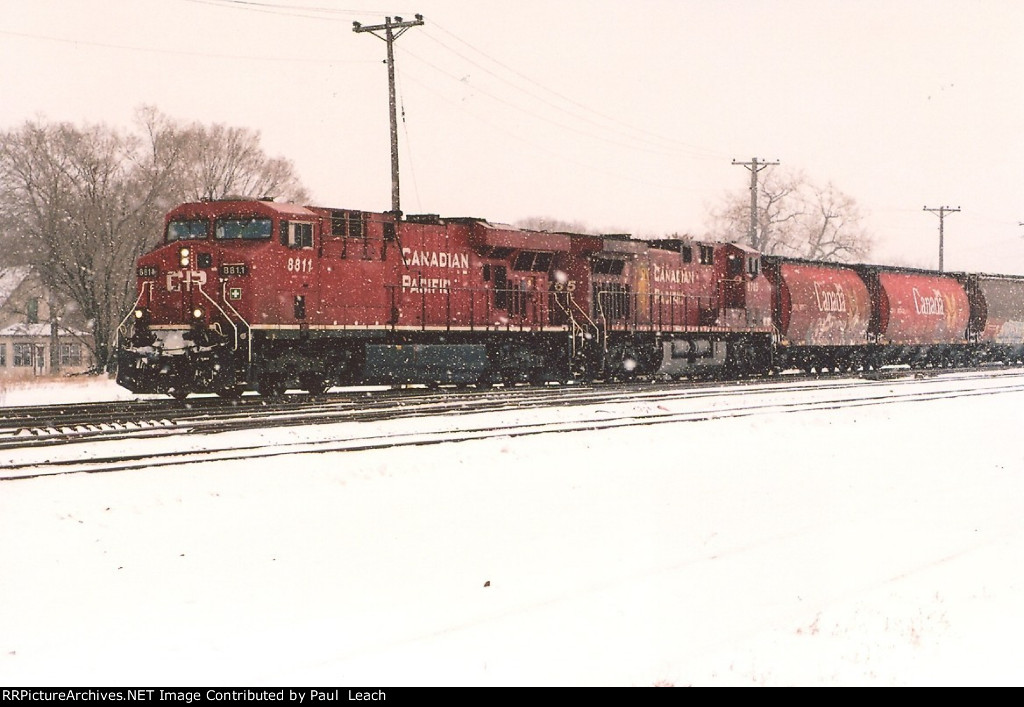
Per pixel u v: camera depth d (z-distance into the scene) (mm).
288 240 22141
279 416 18719
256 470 13312
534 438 17125
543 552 10477
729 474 15227
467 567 9844
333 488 12742
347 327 23266
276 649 7527
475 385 27016
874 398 26672
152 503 11430
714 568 10094
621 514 12328
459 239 26094
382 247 24188
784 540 11367
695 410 22531
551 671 7188
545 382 29375
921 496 14195
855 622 8477
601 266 30047
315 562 9758
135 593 8664
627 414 21188
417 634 7930
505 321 27219
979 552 10977
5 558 9312
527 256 27875
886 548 11109
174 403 20891
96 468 13055
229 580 9117
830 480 15203
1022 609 8914
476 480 13766
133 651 7414
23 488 11742
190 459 13891
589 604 8789
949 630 8297
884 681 7098
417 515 11703
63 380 36938
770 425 20609
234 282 21469
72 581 8859
